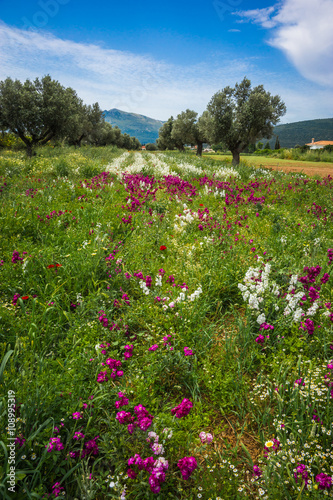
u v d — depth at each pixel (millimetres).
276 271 4594
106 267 4332
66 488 1925
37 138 27297
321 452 2049
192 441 2244
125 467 2096
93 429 2201
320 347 3119
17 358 2742
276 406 2494
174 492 1984
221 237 5859
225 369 2967
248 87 24578
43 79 26125
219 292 4148
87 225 6336
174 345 3105
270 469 1971
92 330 3240
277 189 11195
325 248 5629
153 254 5457
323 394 2438
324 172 21156
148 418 2020
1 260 4324
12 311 3428
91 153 24547
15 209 6613
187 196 9016
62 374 2596
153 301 3771
